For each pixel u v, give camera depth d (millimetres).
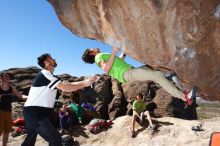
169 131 9273
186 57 2367
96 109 12383
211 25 2180
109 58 2930
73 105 10539
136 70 2854
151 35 2357
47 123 3303
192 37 2258
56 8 2664
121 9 2346
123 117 10547
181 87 2770
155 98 12625
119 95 12844
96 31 2641
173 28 2270
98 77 3430
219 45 2230
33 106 3318
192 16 2182
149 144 8852
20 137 9094
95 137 9641
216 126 9609
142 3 2234
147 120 9914
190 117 13180
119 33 2488
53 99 3428
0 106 6191
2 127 6215
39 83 3350
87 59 3246
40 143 9109
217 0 2084
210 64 2342
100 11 2467
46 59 3533
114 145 9258
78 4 2539
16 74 13484
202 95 2703
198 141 8664
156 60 2475
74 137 9578
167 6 2184
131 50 2516
